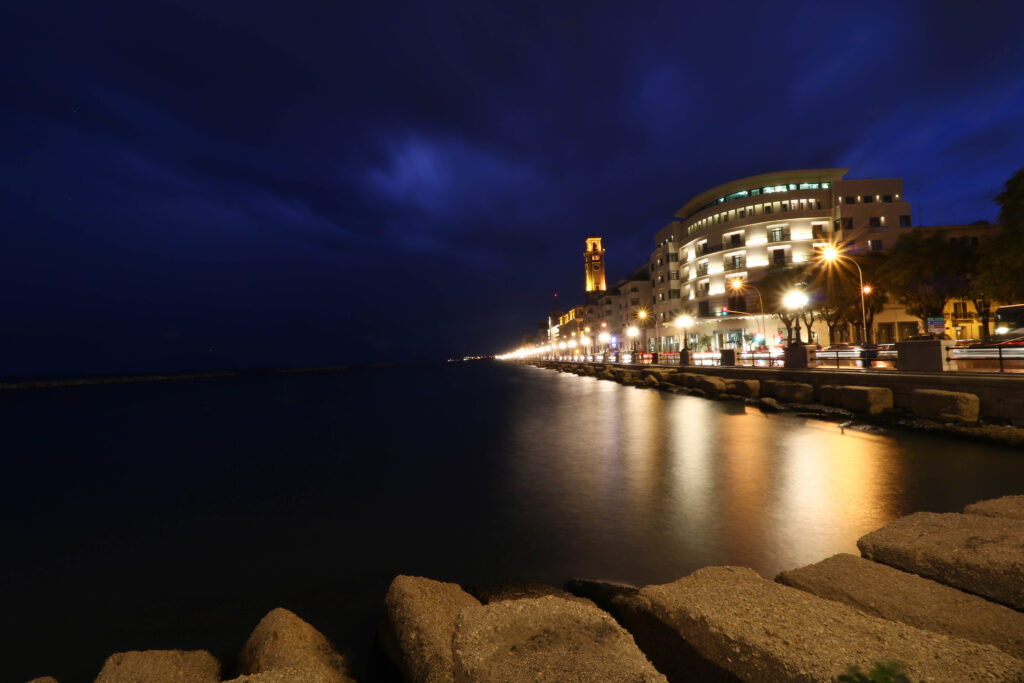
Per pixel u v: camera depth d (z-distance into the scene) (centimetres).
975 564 415
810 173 6600
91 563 900
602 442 1892
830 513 912
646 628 396
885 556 487
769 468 1282
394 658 460
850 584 424
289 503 1252
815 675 269
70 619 677
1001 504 570
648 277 10112
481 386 6925
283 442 2408
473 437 2236
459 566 780
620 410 2970
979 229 5447
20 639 628
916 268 4062
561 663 304
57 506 1365
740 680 301
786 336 6019
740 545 786
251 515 1162
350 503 1209
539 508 1059
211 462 1944
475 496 1195
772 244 6412
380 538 938
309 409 4416
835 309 4706
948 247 4031
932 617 364
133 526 1131
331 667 473
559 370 10394
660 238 8794
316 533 995
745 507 975
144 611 695
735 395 2936
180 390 10750
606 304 11000
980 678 260
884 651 289
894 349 2980
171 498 1383
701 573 446
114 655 459
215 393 8638
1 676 554
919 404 1706
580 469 1434
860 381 2136
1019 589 384
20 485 1664
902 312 5447
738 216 6825
